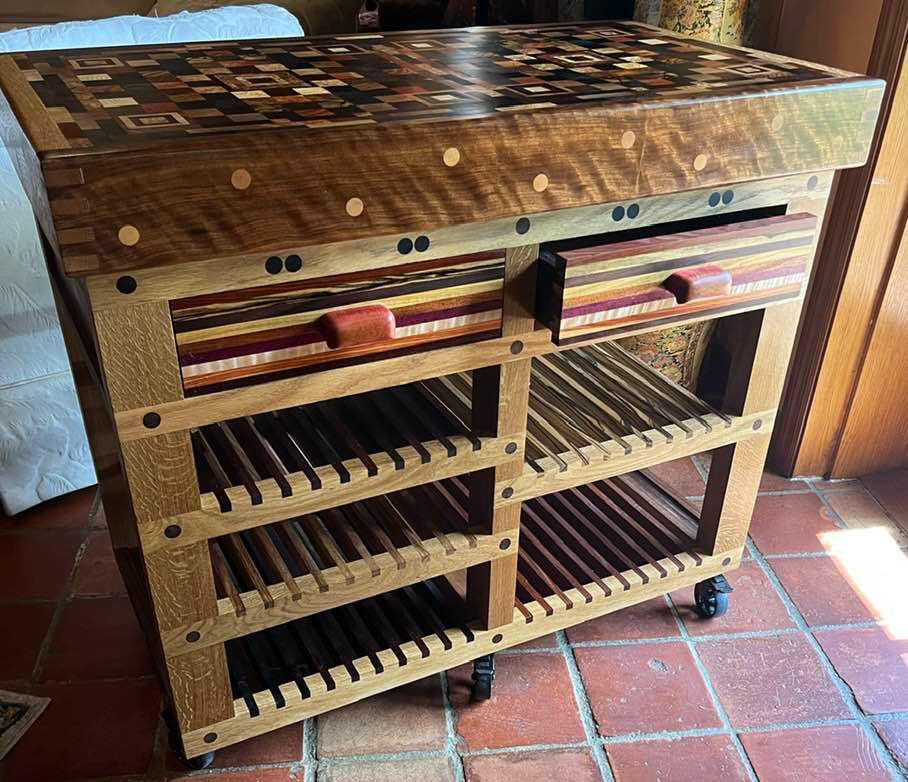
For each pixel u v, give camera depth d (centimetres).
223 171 78
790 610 150
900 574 158
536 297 103
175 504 95
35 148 75
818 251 163
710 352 213
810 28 165
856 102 106
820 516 172
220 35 157
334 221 85
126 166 75
